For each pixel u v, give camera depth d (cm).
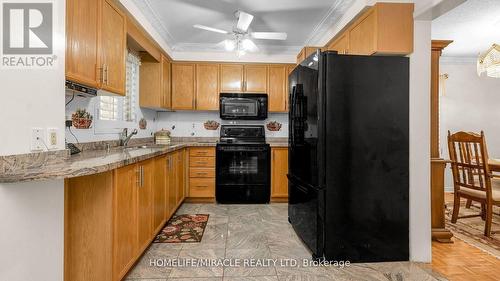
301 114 260
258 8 302
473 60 505
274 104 447
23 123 124
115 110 315
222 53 441
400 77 227
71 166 134
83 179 167
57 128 148
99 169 136
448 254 246
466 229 311
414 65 228
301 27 356
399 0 226
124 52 249
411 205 229
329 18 321
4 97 115
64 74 154
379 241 226
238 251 246
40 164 135
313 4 290
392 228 227
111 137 303
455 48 456
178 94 440
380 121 225
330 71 220
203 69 442
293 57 446
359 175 223
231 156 411
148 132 426
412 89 228
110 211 167
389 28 226
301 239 270
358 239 224
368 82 224
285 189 419
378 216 225
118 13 238
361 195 223
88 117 256
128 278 199
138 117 383
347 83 222
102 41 209
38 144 133
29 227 123
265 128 477
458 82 507
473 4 307
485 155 287
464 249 257
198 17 328
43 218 132
